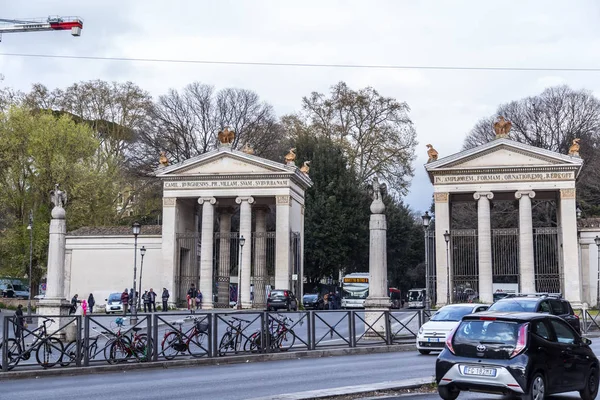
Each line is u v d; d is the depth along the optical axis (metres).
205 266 70.31
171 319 26.34
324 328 30.16
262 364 25.81
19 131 72.12
